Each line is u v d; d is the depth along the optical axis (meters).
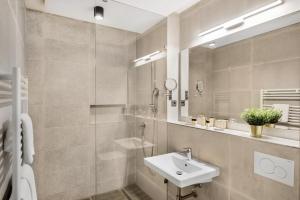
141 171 2.45
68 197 2.24
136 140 2.51
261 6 1.37
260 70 1.39
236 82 1.57
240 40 1.53
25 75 1.78
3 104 0.72
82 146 2.33
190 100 2.07
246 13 1.47
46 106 2.11
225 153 1.45
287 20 1.23
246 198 1.29
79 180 2.31
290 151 1.06
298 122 1.18
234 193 1.37
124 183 2.53
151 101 2.37
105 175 2.43
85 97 2.34
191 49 2.06
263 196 1.19
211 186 1.56
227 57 1.64
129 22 2.33
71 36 2.25
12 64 0.98
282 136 1.26
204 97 1.88
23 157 0.94
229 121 1.63
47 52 2.11
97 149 2.40
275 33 1.30
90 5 1.98
